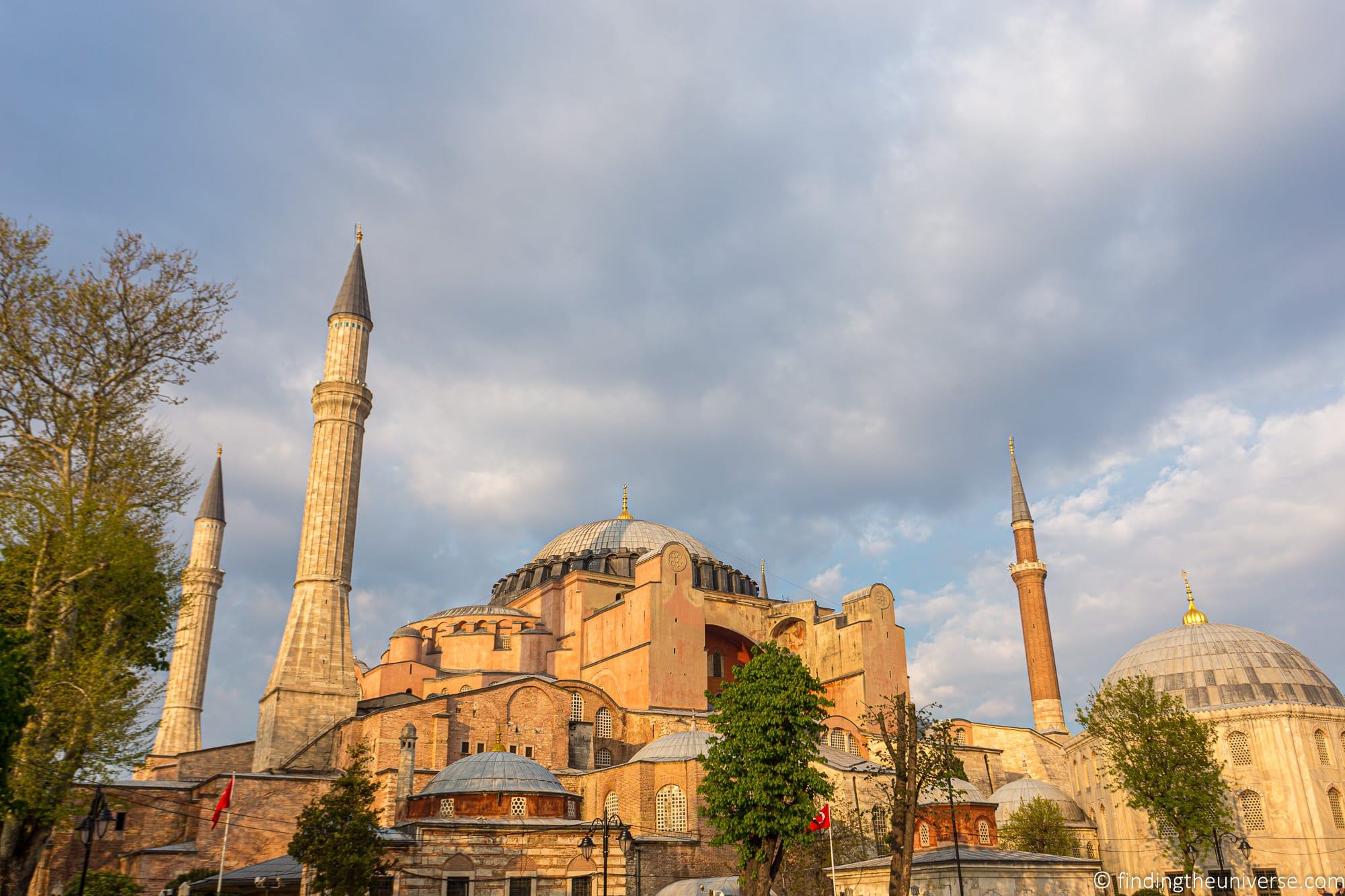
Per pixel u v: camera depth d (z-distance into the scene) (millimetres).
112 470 36281
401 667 79750
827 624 84750
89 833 31703
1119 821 68875
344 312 79062
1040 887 49125
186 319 37531
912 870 49500
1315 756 62531
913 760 44469
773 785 42250
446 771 55781
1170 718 58062
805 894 52562
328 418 75688
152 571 35469
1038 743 94062
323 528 72312
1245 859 61062
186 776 69188
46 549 32719
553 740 66875
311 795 59719
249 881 46688
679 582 78312
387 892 45719
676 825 57875
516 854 48969
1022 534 104688
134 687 33906
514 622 88438
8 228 34625
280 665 67438
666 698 74000
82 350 35656
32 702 30625
